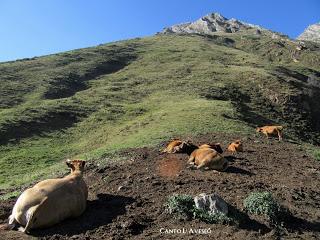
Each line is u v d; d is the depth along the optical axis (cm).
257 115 5012
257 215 1192
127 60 8644
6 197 1627
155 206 1235
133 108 4884
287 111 5747
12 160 3447
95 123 4497
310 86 7050
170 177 1523
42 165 3319
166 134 2983
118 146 2889
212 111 3994
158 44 10575
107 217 1167
